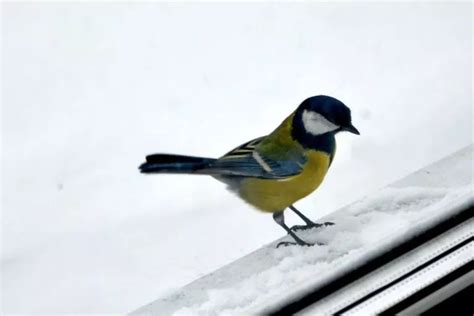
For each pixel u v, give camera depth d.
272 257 1.78
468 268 1.77
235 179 1.81
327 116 1.79
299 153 1.79
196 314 1.74
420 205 1.80
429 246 1.77
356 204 1.82
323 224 1.80
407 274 1.76
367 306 1.75
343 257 1.77
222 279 1.77
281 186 1.80
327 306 1.75
